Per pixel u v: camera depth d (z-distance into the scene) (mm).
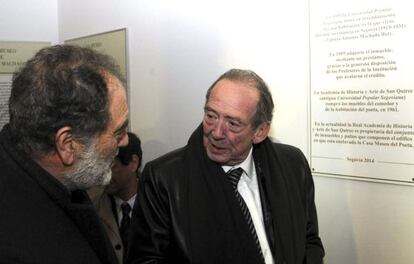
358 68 1293
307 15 1397
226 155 1110
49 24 2570
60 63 728
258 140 1190
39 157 744
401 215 1244
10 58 2432
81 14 2402
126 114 821
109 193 1806
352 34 1296
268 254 1141
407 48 1186
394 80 1219
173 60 1890
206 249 1066
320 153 1411
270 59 1518
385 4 1219
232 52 1639
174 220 1090
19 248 659
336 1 1322
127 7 2104
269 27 1510
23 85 719
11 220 679
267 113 1136
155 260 1101
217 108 1065
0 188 703
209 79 1735
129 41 2113
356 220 1350
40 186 732
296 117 1467
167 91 1934
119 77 808
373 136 1277
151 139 2051
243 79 1099
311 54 1399
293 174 1283
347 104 1327
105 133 777
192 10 1780
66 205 750
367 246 1330
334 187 1395
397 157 1232
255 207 1175
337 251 1411
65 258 711
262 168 1224
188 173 1131
